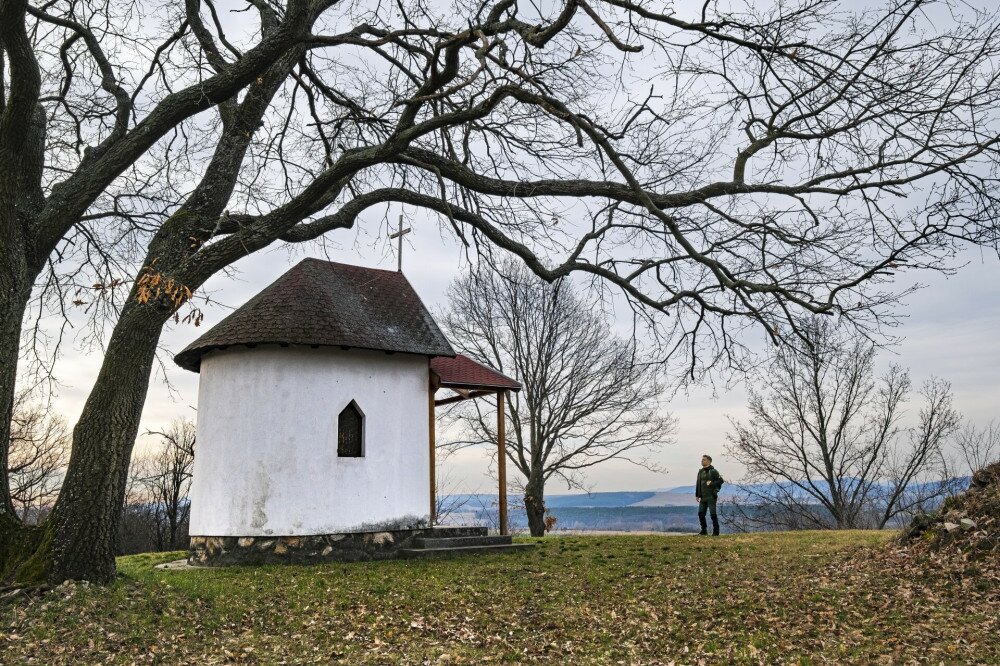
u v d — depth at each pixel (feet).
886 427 120.67
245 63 38.01
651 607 36.50
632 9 34.83
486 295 94.38
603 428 110.52
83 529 34.63
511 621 34.42
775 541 57.31
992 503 41.63
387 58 46.65
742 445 122.83
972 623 30.86
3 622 29.78
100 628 30.14
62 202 37.91
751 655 28.45
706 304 43.91
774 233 40.47
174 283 33.04
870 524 128.47
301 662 28.37
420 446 61.05
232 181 41.37
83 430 35.65
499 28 35.22
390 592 40.16
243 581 43.62
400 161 40.45
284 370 56.03
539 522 105.29
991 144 35.47
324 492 55.67
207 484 56.59
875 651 28.17
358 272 67.46
